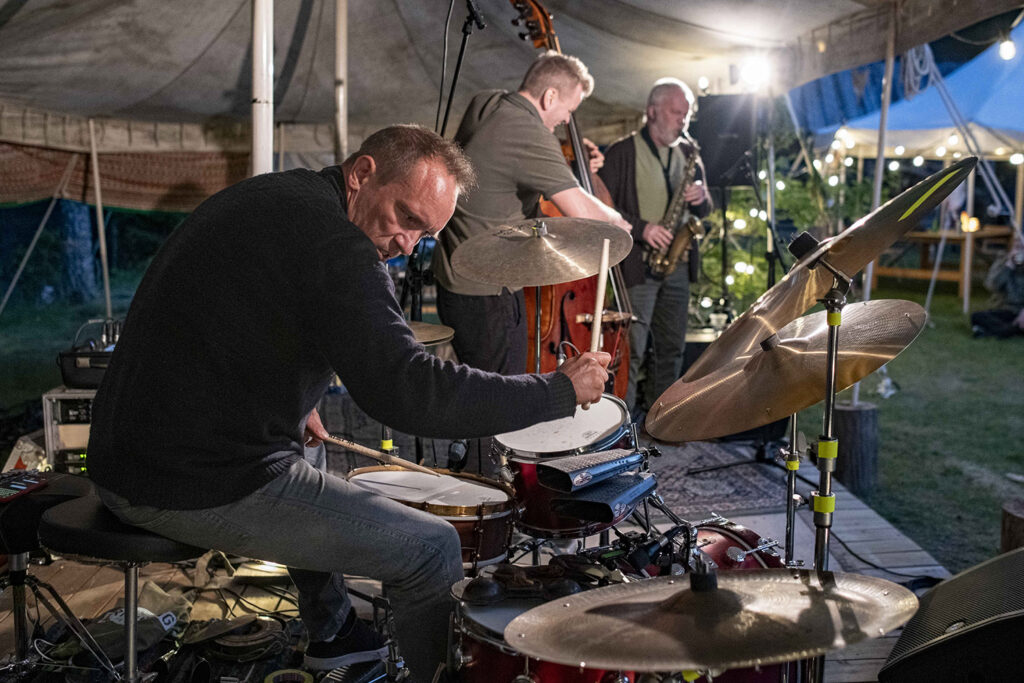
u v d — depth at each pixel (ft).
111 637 8.46
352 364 5.55
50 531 6.31
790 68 15.44
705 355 6.26
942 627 6.21
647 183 15.14
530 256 7.76
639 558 6.02
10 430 16.80
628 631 4.12
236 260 5.71
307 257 5.64
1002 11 11.35
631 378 15.34
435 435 5.66
